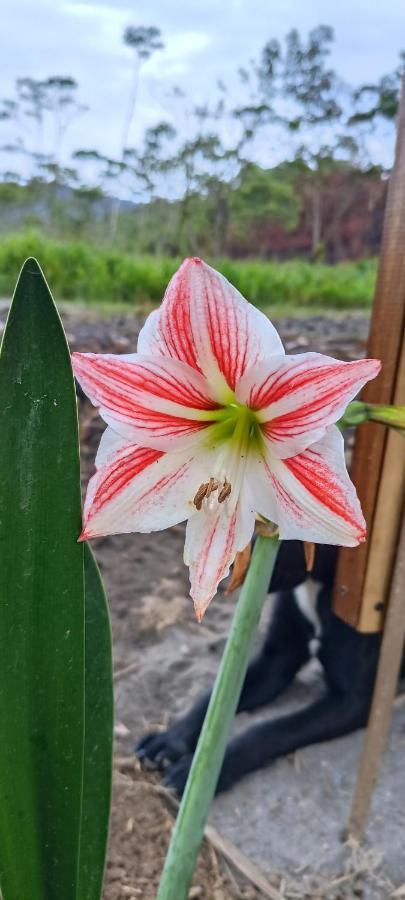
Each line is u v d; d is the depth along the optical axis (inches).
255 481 11.7
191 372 11.1
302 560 23.1
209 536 11.8
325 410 10.4
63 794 11.9
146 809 24.8
